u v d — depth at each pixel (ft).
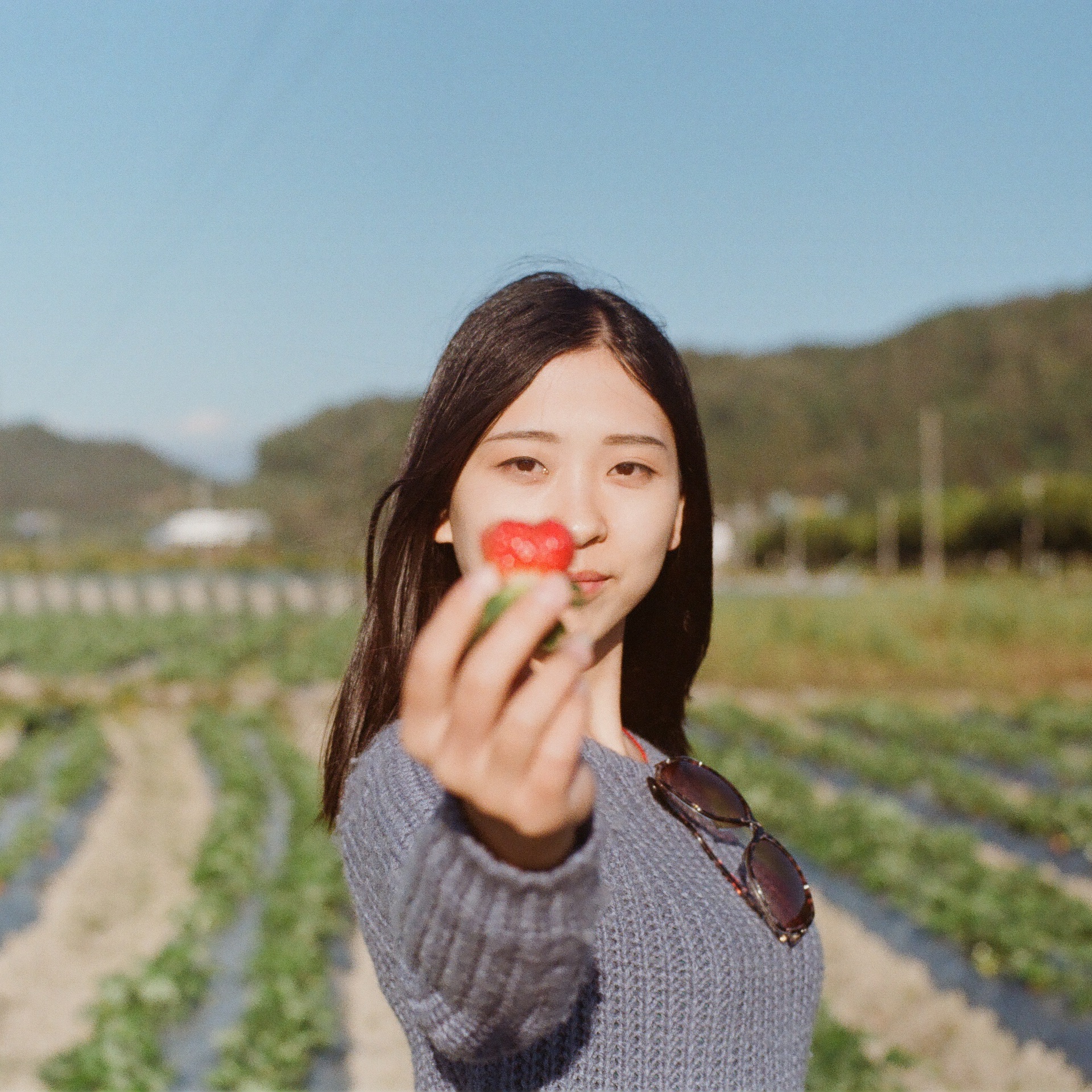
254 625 119.34
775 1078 5.38
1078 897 32.73
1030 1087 21.38
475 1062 3.92
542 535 3.45
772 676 77.56
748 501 397.60
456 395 5.65
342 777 6.18
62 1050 22.98
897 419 449.89
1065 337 467.93
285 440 352.90
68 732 61.62
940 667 78.38
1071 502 203.51
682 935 5.11
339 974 27.32
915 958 27.53
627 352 5.73
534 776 3.03
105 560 210.59
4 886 34.37
